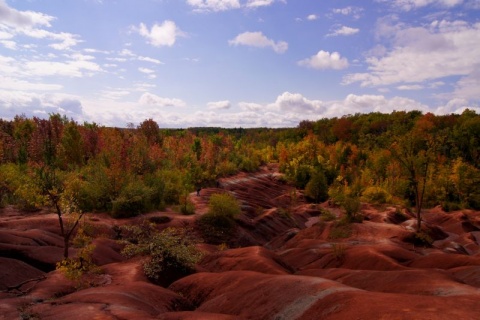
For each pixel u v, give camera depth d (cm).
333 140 15612
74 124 6231
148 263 2188
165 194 5206
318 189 8000
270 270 1981
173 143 10081
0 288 1723
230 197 4506
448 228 5347
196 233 4012
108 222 3641
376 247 2714
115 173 4234
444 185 7531
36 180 2231
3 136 6569
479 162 9038
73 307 1227
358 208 4175
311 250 3134
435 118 12888
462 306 880
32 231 2611
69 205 2212
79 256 1973
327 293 1173
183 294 1823
